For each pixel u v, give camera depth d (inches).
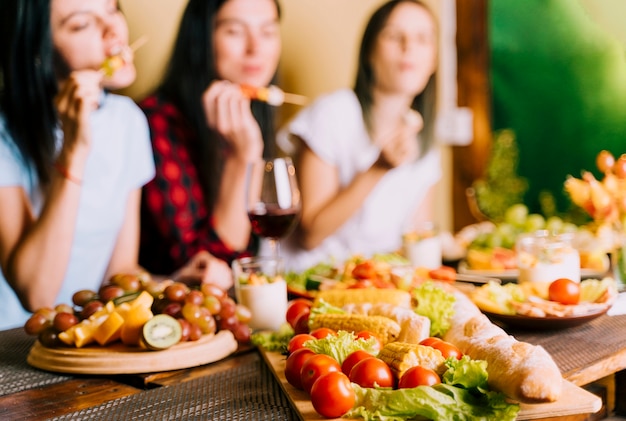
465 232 122.0
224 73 123.0
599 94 159.5
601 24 157.9
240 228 126.2
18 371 61.4
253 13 125.0
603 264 92.0
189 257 120.8
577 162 163.3
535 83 166.1
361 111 142.1
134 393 54.8
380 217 146.9
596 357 59.4
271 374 58.6
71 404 52.9
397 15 145.3
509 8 163.9
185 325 62.5
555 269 78.1
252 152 126.9
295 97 132.6
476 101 161.9
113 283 70.2
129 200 115.0
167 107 117.6
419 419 46.3
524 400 45.8
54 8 105.9
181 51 118.3
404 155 149.3
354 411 46.8
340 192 140.9
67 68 107.7
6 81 103.1
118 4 111.3
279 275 74.3
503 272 94.0
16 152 104.5
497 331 55.2
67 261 109.7
